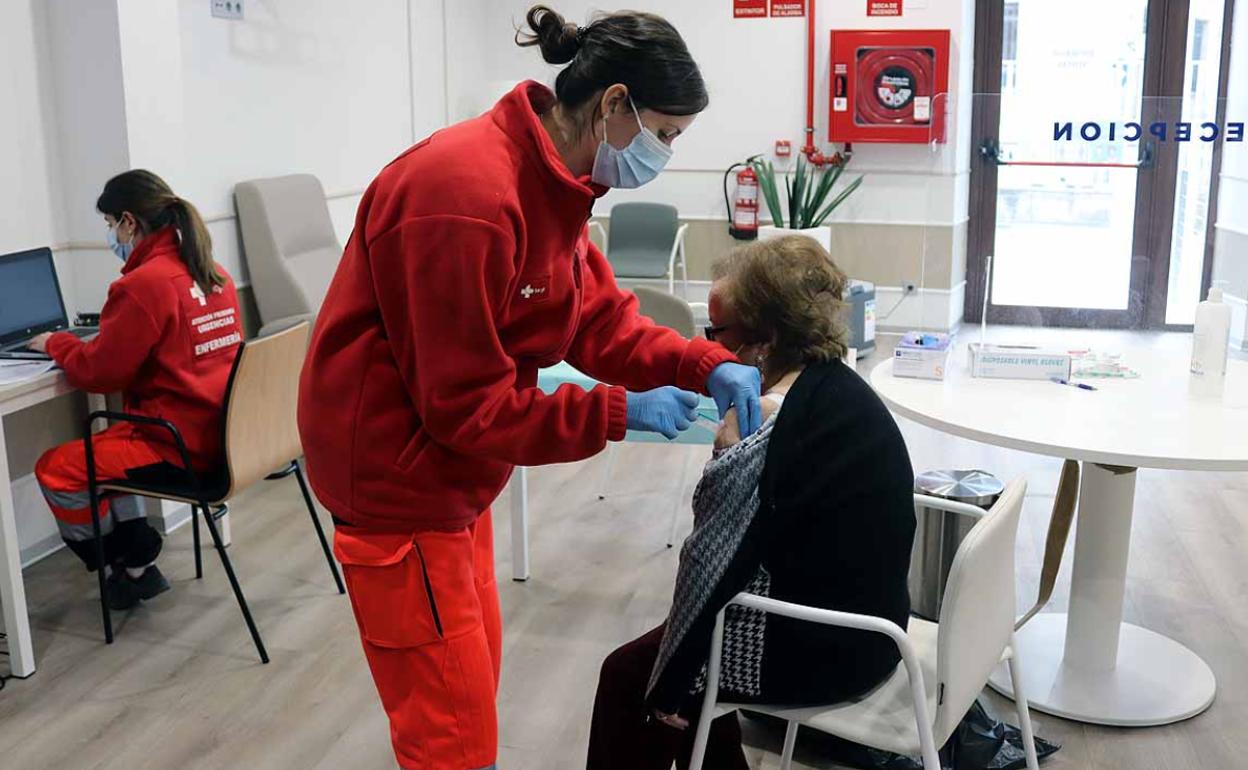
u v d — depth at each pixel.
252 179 5.01
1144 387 2.83
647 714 2.10
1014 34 7.21
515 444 1.69
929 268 3.03
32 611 3.46
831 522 1.84
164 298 3.12
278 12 5.15
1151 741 2.71
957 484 3.08
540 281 1.75
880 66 7.02
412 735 1.89
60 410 3.95
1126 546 2.87
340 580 3.63
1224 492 4.39
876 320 7.38
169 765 2.66
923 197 7.25
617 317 2.10
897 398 2.76
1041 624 3.20
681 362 1.99
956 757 2.56
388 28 6.14
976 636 1.90
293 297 4.93
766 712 1.97
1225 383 2.85
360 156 5.93
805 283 1.92
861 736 1.89
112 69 3.93
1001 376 2.96
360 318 1.75
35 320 3.49
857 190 7.34
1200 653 3.12
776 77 7.27
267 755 2.70
